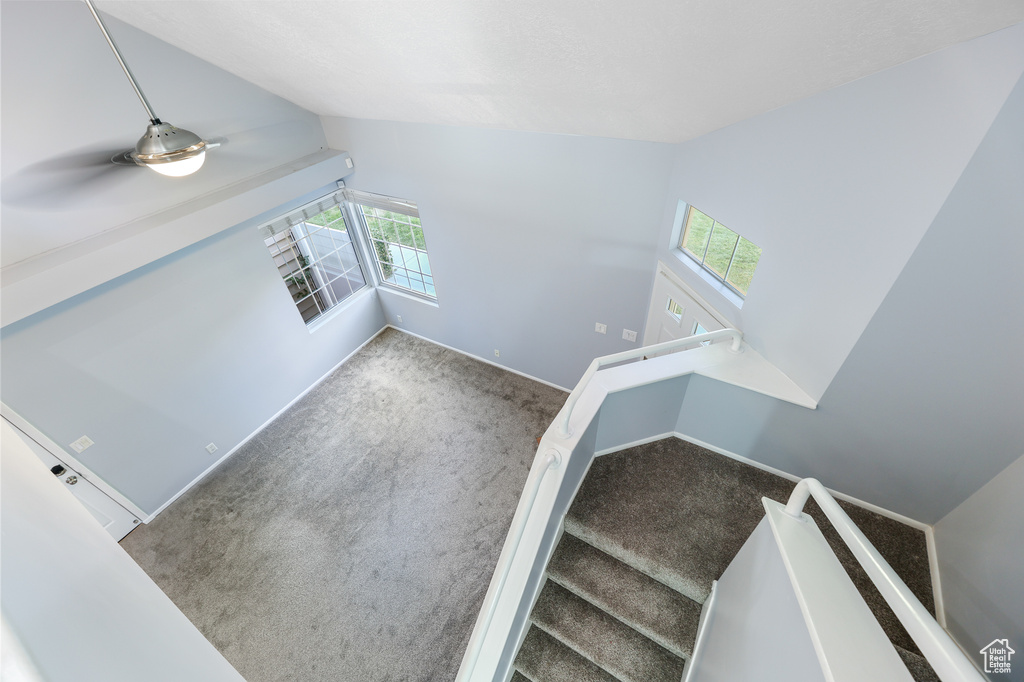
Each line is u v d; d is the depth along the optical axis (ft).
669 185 9.91
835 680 2.70
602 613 7.25
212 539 12.08
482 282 15.17
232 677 2.59
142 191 10.67
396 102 10.90
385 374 17.34
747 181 7.30
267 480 13.57
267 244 14.51
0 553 1.39
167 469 12.86
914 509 6.68
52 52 8.65
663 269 10.89
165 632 2.21
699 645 6.30
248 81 11.96
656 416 8.36
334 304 17.38
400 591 10.73
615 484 8.00
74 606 1.53
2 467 2.32
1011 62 3.56
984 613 5.01
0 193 8.70
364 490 13.12
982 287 4.56
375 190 15.28
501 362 17.22
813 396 6.77
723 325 8.82
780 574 3.99
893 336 5.40
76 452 10.89
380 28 6.86
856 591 3.41
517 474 13.34
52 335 9.94
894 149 4.78
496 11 5.50
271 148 13.16
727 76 5.74
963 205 4.26
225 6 7.54
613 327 13.37
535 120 9.87
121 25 9.36
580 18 5.20
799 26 4.33
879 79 4.75
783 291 6.93
